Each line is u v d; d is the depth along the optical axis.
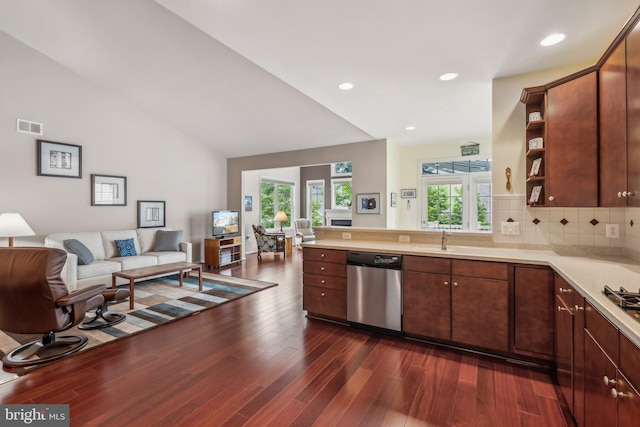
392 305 2.92
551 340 2.29
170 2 1.95
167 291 4.58
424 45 2.47
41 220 4.47
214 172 7.29
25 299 2.43
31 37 4.04
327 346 2.78
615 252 2.54
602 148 2.13
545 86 2.49
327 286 3.30
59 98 4.65
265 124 5.68
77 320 2.69
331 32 2.29
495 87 3.06
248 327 3.24
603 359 1.31
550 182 2.46
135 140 5.68
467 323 2.58
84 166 4.96
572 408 1.76
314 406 1.94
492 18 2.10
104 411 1.88
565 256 2.50
